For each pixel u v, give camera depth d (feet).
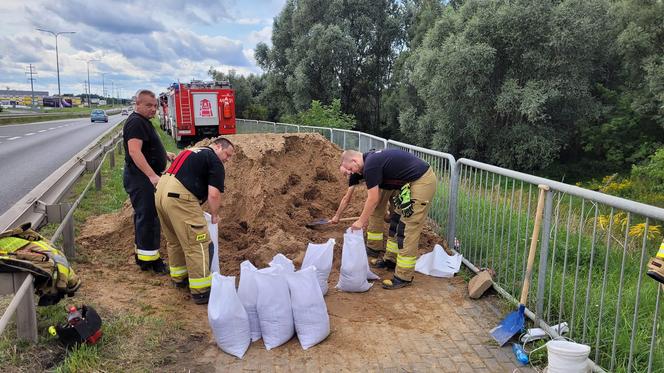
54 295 11.48
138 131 15.29
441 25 82.79
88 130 109.70
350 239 14.89
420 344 12.00
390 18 124.88
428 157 22.15
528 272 12.75
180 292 14.87
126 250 18.43
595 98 79.77
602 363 11.15
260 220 18.42
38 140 78.07
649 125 75.31
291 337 12.08
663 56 67.92
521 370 10.85
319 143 24.82
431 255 17.07
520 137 74.23
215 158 13.80
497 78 75.46
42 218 16.93
